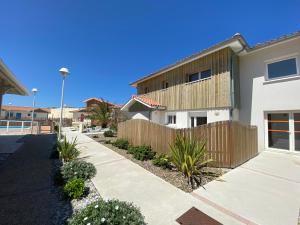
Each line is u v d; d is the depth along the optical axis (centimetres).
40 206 375
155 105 1295
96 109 2236
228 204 374
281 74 884
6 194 428
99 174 566
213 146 641
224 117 934
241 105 1020
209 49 973
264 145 918
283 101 858
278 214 335
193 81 1137
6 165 660
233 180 505
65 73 1070
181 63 1182
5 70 655
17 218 328
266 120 930
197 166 548
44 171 603
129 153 868
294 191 434
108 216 273
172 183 491
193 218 323
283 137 870
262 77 943
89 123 2783
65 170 514
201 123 1094
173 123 1321
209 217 327
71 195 402
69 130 2214
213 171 580
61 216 340
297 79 816
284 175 545
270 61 920
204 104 1045
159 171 592
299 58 819
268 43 888
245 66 1020
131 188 461
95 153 877
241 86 1027
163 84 1458
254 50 962
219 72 977
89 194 430
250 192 429
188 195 417
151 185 479
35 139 1344
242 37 857
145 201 391
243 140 708
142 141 923
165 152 754
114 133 1631
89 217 268
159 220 318
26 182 505
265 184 477
